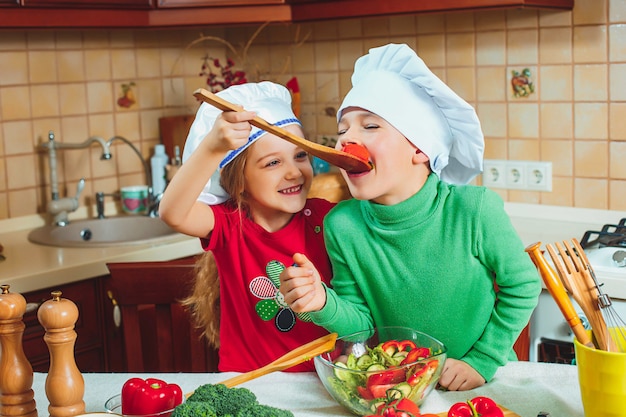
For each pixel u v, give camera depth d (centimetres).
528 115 275
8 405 124
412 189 135
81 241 271
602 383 111
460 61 287
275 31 336
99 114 316
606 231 244
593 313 113
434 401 129
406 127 132
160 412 122
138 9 275
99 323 256
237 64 350
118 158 323
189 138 155
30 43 295
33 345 241
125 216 311
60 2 258
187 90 343
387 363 125
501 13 275
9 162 293
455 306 138
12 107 292
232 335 162
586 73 261
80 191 301
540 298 222
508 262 134
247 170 152
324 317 135
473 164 147
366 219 140
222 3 280
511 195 284
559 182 273
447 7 246
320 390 136
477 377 134
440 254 135
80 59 309
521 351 181
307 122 333
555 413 122
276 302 157
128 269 181
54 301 121
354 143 132
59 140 305
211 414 108
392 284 139
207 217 154
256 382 142
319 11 274
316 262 158
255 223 158
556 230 259
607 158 262
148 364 244
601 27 256
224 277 161
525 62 272
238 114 125
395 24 301
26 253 263
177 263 182
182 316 183
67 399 120
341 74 320
